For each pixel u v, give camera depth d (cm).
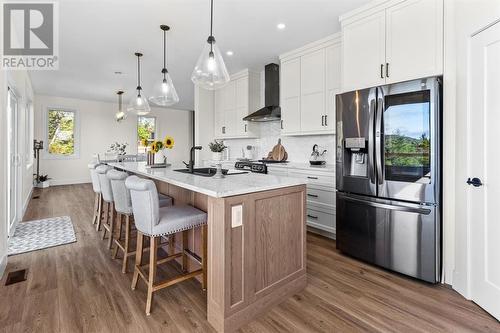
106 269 249
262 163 418
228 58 443
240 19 311
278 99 468
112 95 752
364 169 265
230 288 166
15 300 196
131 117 897
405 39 244
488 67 176
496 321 173
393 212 236
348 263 263
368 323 172
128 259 269
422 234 220
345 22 294
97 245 310
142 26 327
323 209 335
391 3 253
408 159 228
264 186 181
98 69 504
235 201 167
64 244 311
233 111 535
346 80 293
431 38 226
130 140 896
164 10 290
